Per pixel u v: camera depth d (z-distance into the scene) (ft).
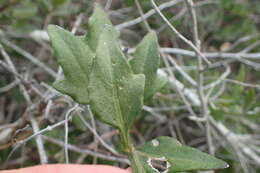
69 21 1.23
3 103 1.30
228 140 1.19
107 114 0.65
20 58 1.30
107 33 0.65
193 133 1.38
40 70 1.30
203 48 1.44
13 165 1.12
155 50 0.73
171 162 0.66
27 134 0.94
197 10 1.44
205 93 1.31
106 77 0.65
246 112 1.15
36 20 1.28
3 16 1.24
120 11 1.42
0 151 1.12
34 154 1.12
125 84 0.66
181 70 1.19
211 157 0.66
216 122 1.22
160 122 1.32
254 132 1.44
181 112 1.37
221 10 1.48
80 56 0.68
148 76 0.72
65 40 0.68
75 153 1.16
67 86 0.68
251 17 1.59
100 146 1.10
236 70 1.54
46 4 1.24
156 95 1.16
